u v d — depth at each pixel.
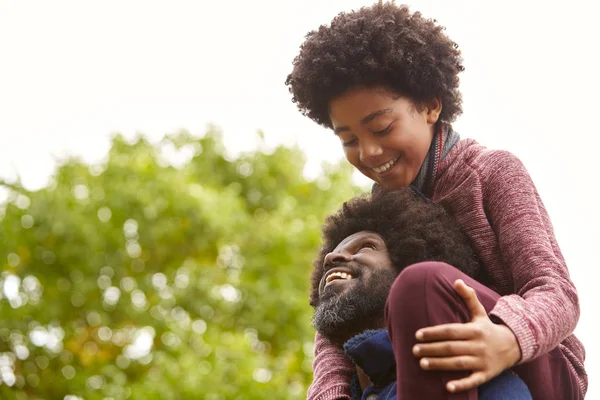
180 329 11.27
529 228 2.98
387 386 2.82
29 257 11.62
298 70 3.39
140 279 11.66
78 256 11.59
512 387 2.62
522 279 2.91
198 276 11.75
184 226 11.85
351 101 3.25
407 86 3.26
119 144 13.02
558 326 2.65
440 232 3.09
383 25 3.28
